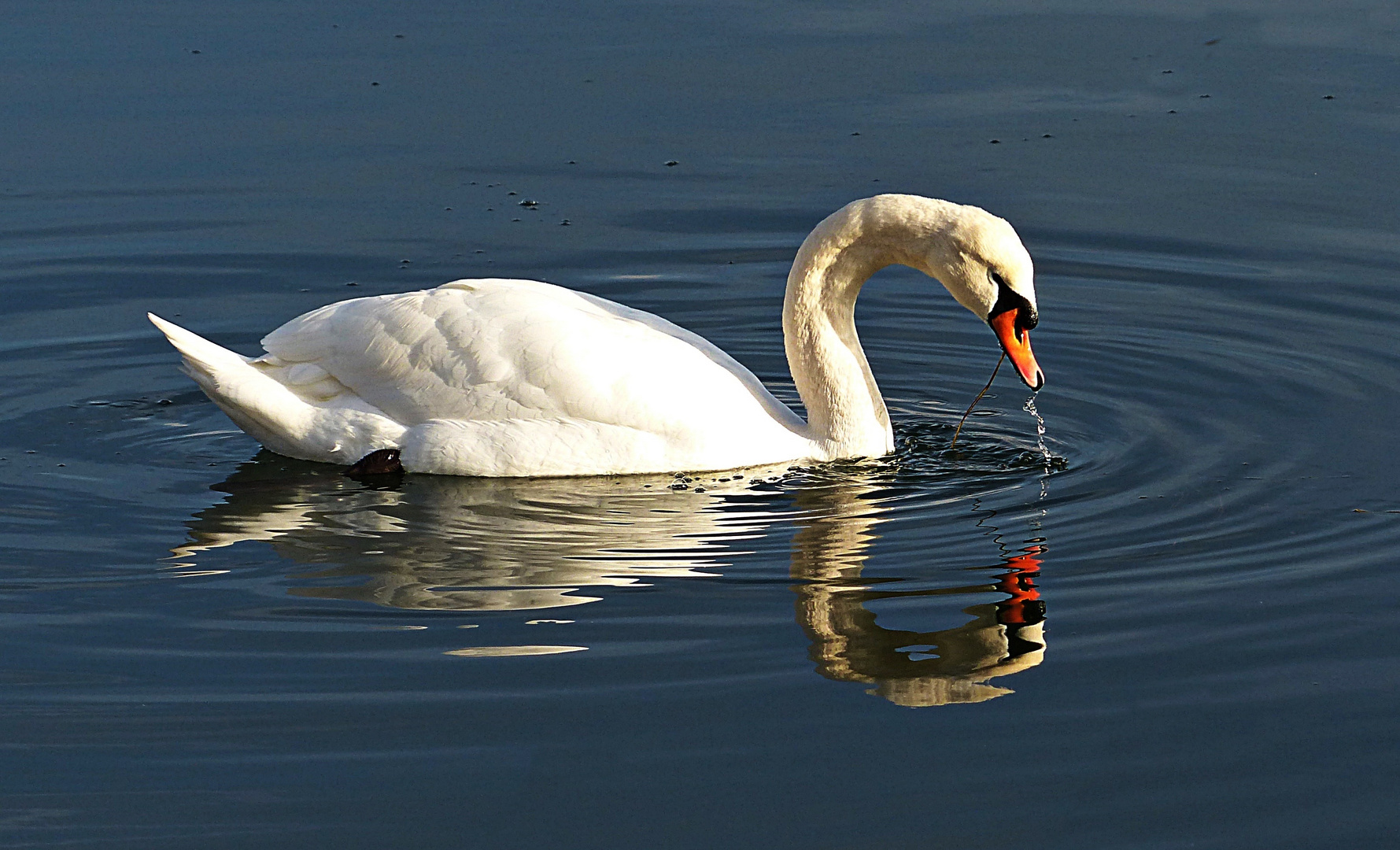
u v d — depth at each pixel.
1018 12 25.78
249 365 14.52
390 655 11.20
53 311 18.19
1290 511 13.45
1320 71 23.31
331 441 14.42
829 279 14.72
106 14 25.52
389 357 14.38
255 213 20.38
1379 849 9.10
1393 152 21.06
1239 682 10.80
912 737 10.22
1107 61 23.94
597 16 25.66
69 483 14.26
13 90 22.81
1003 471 14.62
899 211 14.38
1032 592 12.13
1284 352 17.16
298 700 10.62
